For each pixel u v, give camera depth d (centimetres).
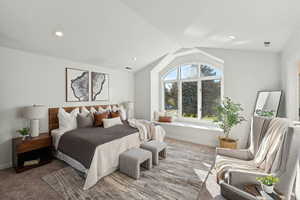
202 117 443
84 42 292
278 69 286
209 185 207
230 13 167
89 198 183
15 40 247
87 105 394
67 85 351
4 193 192
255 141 206
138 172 223
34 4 187
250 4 142
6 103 262
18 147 238
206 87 433
